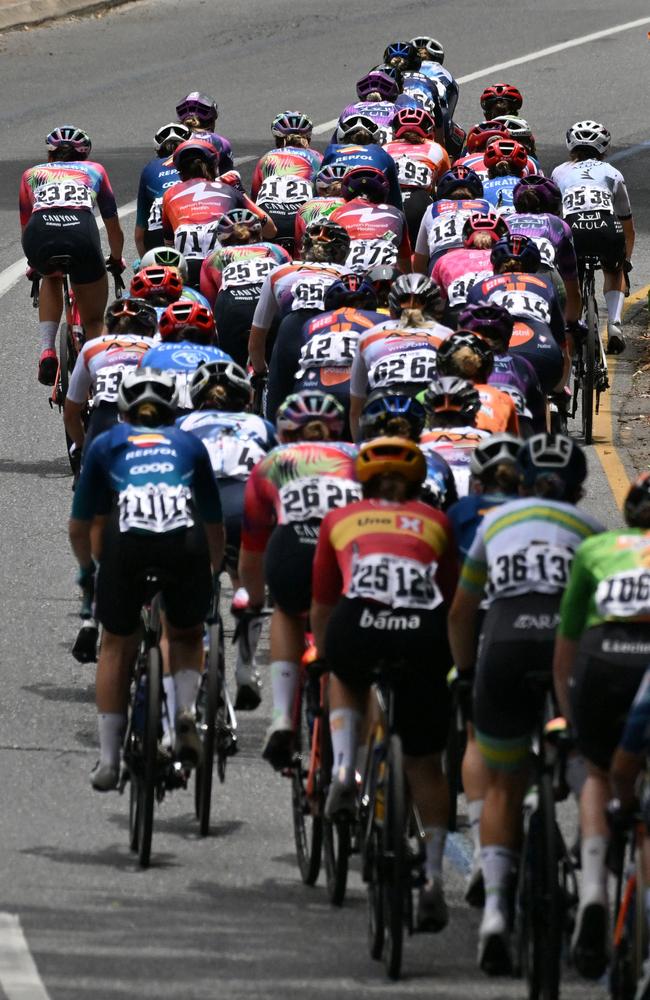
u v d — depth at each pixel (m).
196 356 32.69
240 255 41.59
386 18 109.69
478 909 23.61
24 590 36.09
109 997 20.50
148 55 100.81
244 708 27.33
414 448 22.95
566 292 42.69
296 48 101.25
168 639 26.08
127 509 25.22
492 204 46.47
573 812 26.94
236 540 29.20
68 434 35.88
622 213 48.81
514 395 32.50
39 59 100.50
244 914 23.19
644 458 44.81
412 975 21.47
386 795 21.41
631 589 19.73
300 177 50.44
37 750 28.72
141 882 24.08
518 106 54.41
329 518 22.75
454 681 22.61
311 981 21.16
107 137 81.25
